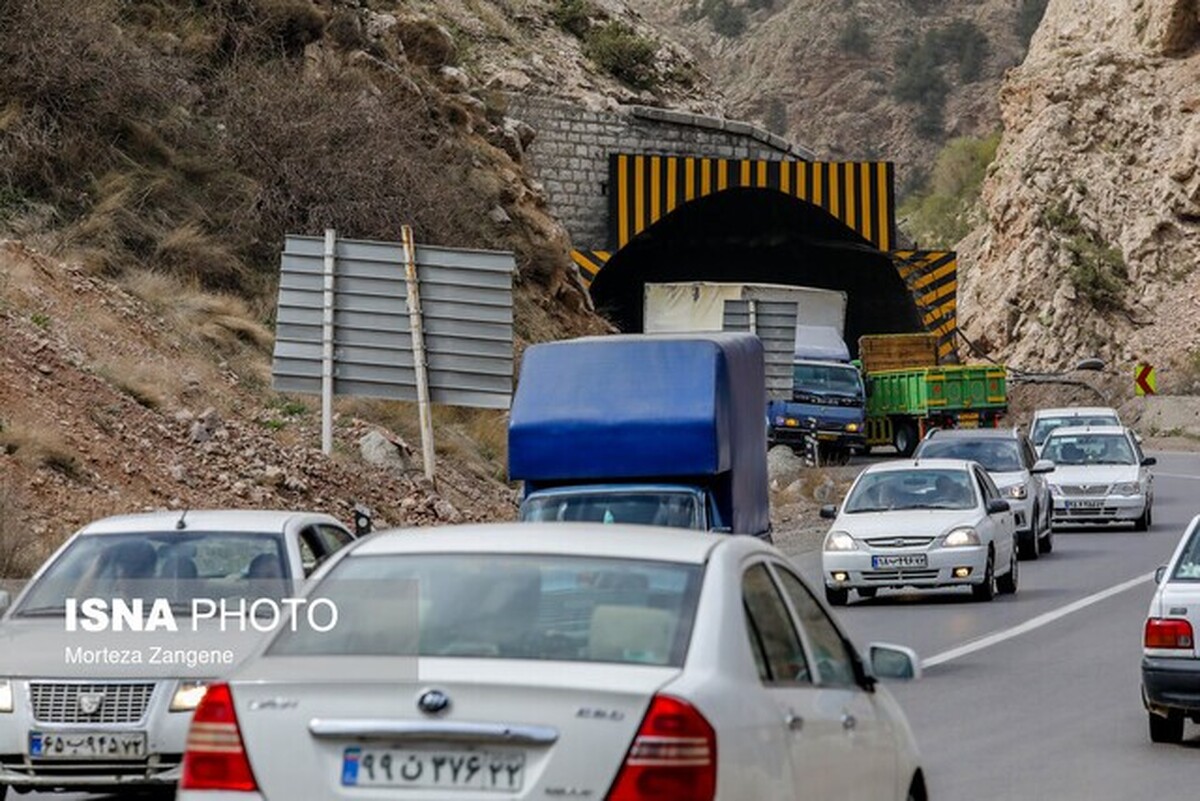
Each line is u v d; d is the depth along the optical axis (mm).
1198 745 22375
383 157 61625
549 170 95875
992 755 21781
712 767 10195
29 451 35750
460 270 46969
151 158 56250
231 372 48000
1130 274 139125
